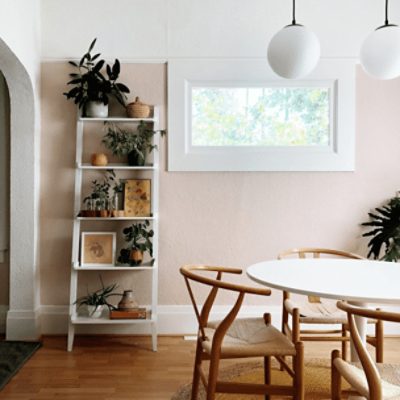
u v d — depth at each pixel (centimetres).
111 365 319
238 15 387
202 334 229
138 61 386
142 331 385
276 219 389
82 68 386
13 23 313
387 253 363
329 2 388
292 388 206
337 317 267
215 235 389
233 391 206
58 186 385
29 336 370
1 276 394
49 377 298
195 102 392
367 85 390
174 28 386
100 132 386
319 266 260
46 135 384
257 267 257
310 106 392
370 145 391
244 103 393
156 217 368
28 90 361
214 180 388
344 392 195
